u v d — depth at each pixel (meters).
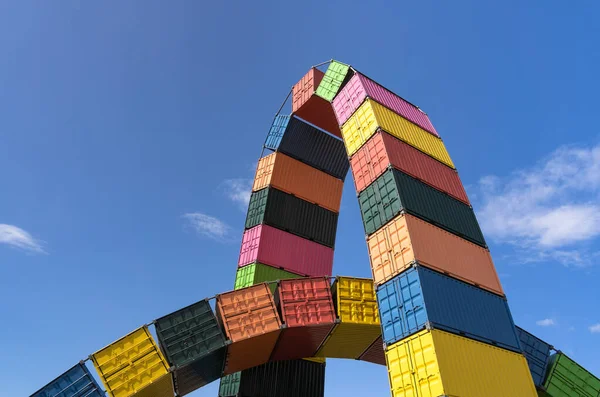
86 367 25.39
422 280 22.48
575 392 27.58
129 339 26.23
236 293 28.42
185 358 25.92
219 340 26.72
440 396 18.70
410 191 27.20
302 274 39.41
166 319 26.98
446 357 19.97
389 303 23.67
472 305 23.69
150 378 25.23
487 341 22.52
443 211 28.06
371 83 36.41
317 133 46.66
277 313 27.81
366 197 28.97
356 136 32.72
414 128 33.91
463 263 25.66
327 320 27.80
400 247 24.58
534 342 28.52
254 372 33.25
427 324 20.66
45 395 24.17
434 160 32.00
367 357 33.81
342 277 29.31
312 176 45.12
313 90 42.19
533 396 21.97
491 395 20.23
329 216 44.22
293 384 33.94
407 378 20.66
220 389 34.34
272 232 39.81
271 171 42.84
